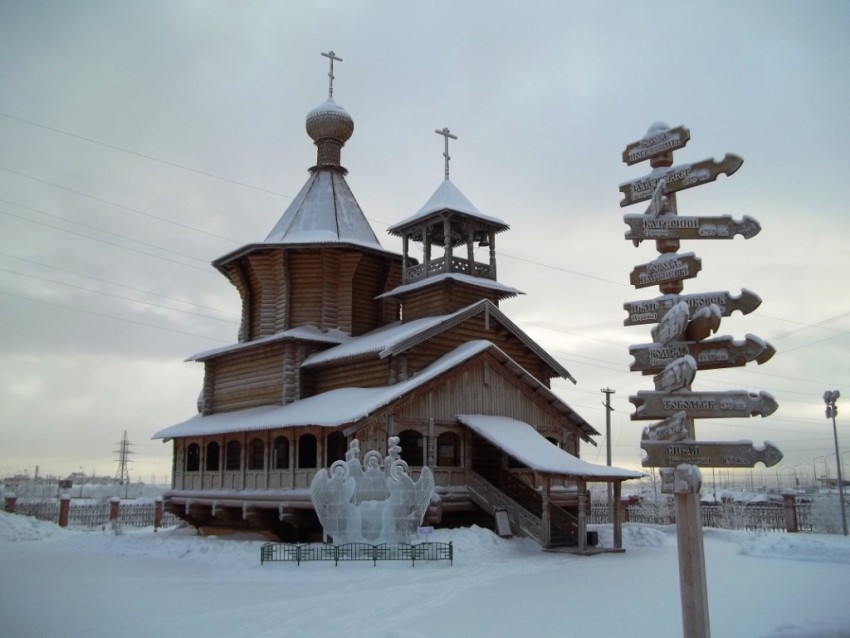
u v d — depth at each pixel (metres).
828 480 70.56
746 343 8.91
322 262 37.12
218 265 39.56
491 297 35.94
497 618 13.48
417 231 37.38
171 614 14.31
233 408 37.28
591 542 27.78
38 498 63.75
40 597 16.66
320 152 42.28
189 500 34.34
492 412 30.45
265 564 21.89
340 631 12.55
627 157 10.41
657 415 9.20
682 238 9.67
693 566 8.62
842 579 18.86
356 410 26.73
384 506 23.27
